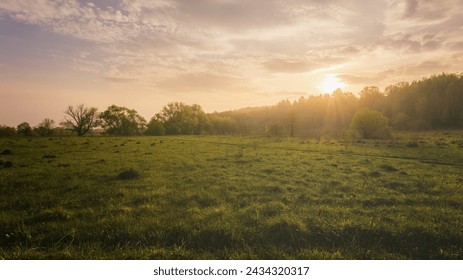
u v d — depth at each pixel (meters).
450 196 13.76
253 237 9.01
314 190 14.71
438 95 116.94
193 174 18.95
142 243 8.73
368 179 17.64
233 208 11.74
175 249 8.27
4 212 11.17
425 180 17.34
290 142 53.97
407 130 102.38
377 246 8.76
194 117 123.69
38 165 22.56
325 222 9.77
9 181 16.31
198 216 10.40
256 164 23.80
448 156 31.11
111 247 8.52
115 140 58.12
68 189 14.83
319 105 156.75
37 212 11.30
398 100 132.12
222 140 60.91
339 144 48.41
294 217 10.04
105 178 17.53
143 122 106.50
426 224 9.76
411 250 8.59
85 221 10.13
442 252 8.41
